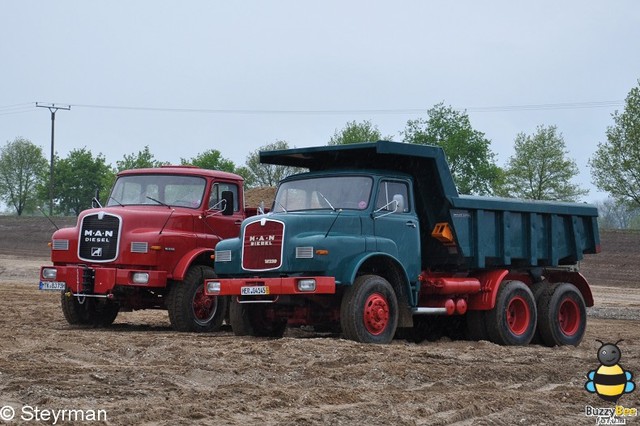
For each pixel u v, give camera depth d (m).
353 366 10.48
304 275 13.14
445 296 14.63
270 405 8.04
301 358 11.05
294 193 14.34
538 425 7.83
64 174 96.31
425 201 14.67
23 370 9.41
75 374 9.29
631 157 53.41
